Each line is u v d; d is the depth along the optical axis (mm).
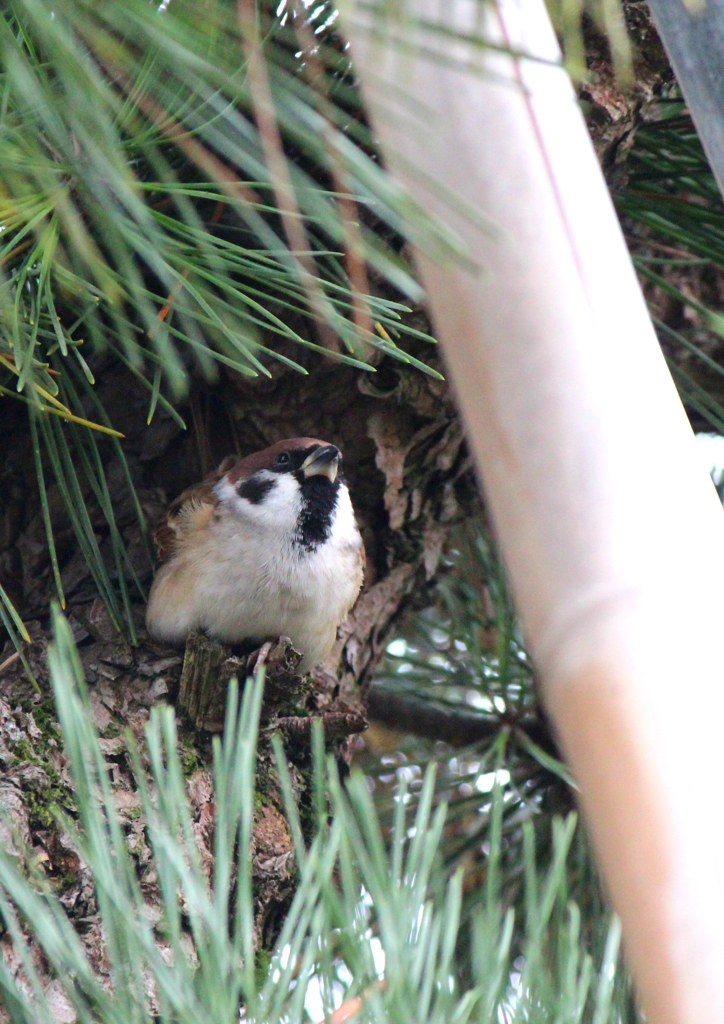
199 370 6668
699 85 3609
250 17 2639
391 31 2486
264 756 5562
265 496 6438
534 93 3123
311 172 5480
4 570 6398
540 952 2736
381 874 2742
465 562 7656
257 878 5074
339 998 3326
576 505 2842
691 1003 2451
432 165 3045
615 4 2531
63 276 3838
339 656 6758
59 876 4613
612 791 2639
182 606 6348
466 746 7203
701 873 2529
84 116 2646
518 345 2951
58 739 5164
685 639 2709
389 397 6504
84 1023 2607
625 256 3117
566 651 2770
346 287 5652
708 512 2883
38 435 6551
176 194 3352
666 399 2982
